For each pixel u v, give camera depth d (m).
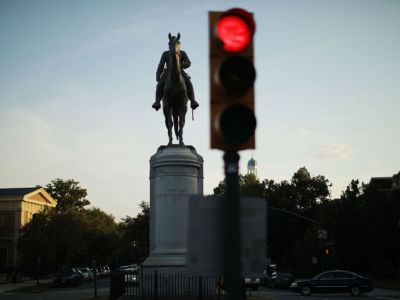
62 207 111.88
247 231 5.38
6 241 82.12
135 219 67.00
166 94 19.53
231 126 4.97
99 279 74.62
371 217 54.62
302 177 92.56
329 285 34.22
